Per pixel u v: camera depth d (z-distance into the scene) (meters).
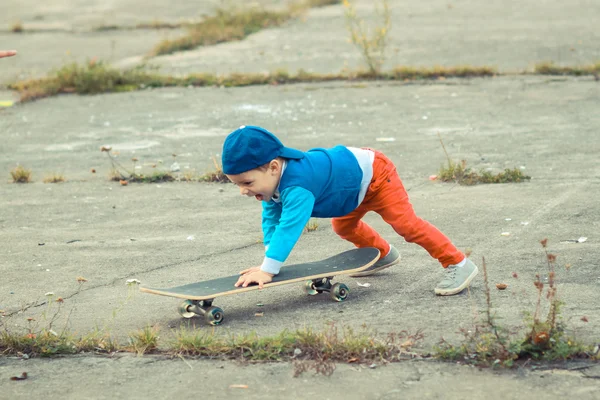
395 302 7.51
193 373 6.14
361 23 29.39
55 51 28.41
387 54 23.73
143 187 12.92
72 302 8.06
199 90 21.09
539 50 22.81
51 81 22.28
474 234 9.53
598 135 14.29
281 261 7.16
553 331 6.13
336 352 6.26
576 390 5.56
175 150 15.23
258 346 6.43
